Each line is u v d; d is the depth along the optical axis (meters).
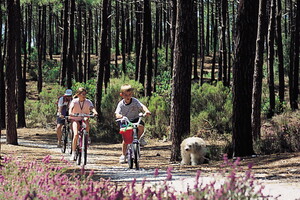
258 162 8.61
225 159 4.18
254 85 14.20
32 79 50.94
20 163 6.84
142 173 8.30
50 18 56.31
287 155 9.04
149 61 24.88
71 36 25.38
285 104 25.27
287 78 43.16
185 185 6.25
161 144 16.33
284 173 7.02
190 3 10.76
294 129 11.51
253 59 10.02
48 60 56.88
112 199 3.88
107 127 20.00
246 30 9.86
